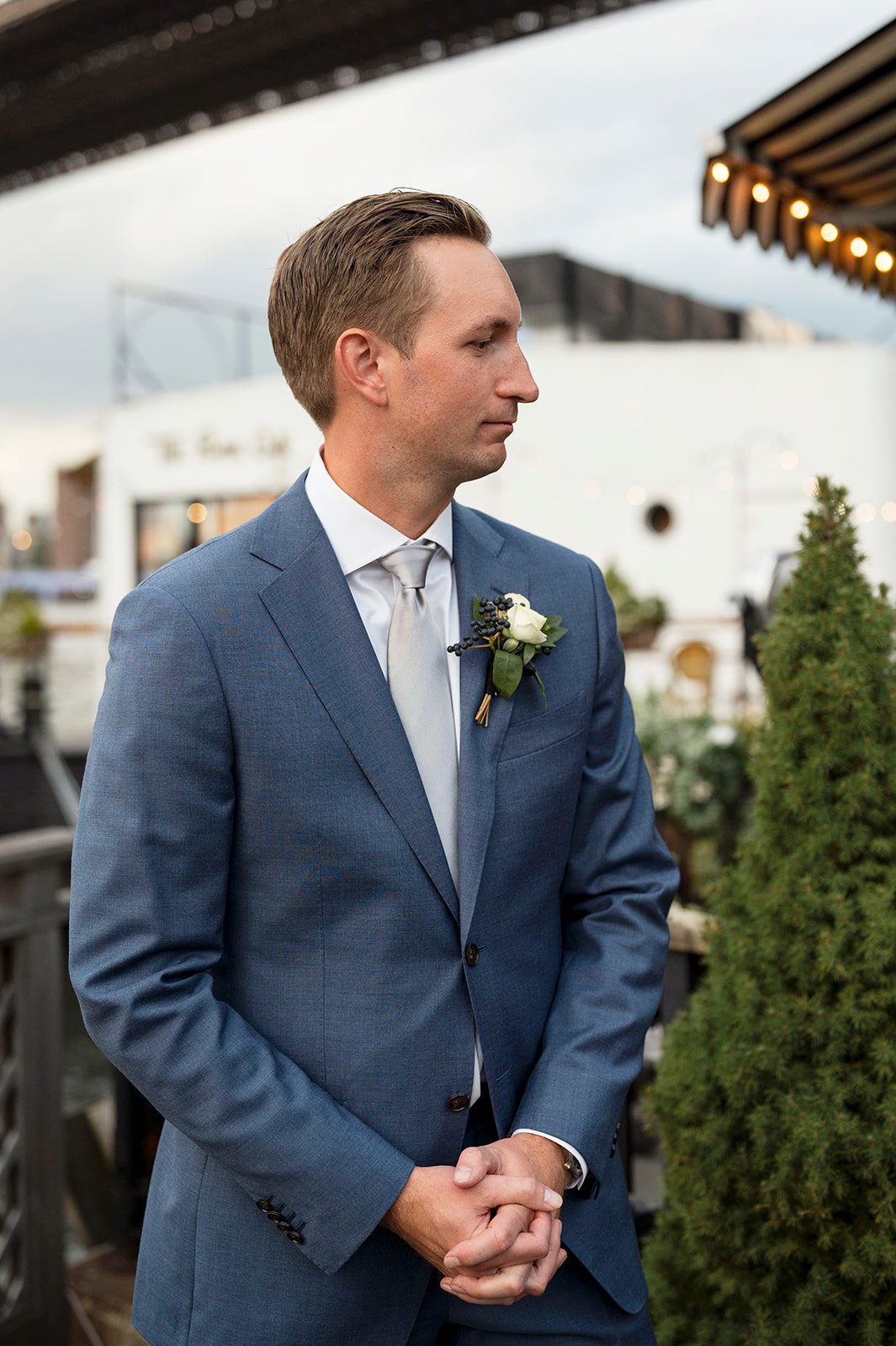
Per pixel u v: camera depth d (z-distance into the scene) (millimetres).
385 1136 1222
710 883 1753
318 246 1238
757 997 1577
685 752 4773
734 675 10805
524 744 1322
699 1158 1619
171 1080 1152
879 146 3529
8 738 12594
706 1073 1623
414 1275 1254
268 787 1218
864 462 10766
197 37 7523
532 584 1412
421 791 1238
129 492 13805
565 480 11445
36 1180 2486
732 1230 1562
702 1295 1673
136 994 1152
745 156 3520
